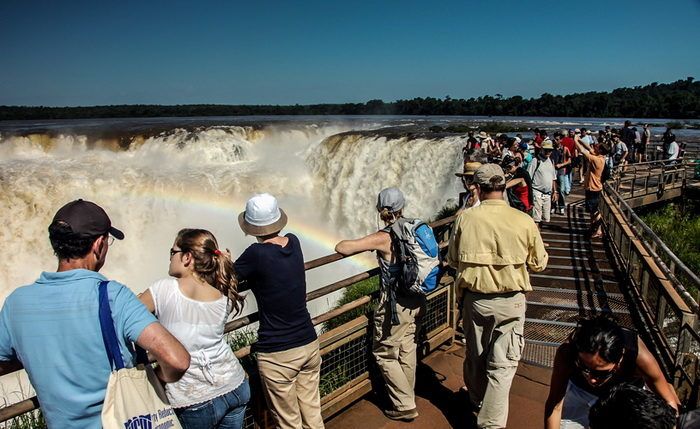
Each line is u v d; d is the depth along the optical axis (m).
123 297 1.89
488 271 3.17
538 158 9.84
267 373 2.90
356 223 21.94
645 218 13.64
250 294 11.35
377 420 3.71
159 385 2.01
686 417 2.14
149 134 29.39
